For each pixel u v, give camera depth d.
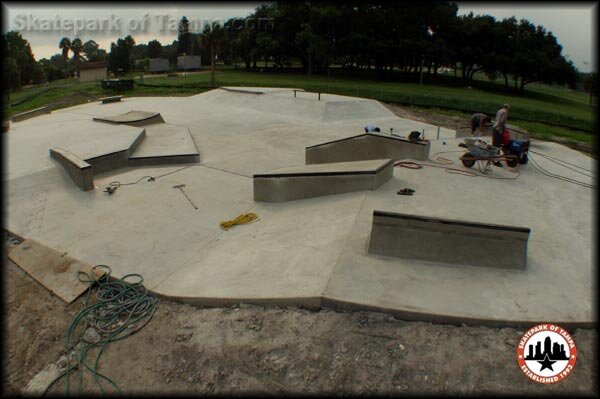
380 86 36.94
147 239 7.37
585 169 10.62
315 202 8.20
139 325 5.10
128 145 11.86
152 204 8.84
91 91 34.66
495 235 5.38
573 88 47.41
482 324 4.46
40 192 9.41
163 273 6.31
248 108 21.86
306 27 46.34
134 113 18.02
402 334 4.40
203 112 20.88
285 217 7.82
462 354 4.12
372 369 4.01
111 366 4.44
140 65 74.31
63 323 5.24
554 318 4.48
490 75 49.59
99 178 10.46
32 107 30.78
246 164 11.81
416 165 10.05
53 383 4.26
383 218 5.56
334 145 11.53
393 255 5.62
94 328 5.09
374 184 7.98
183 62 60.75
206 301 5.34
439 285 5.03
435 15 46.62
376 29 48.38
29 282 6.21
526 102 34.56
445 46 45.78
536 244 6.22
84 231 7.69
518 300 4.79
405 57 47.81
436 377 3.88
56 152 11.02
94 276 6.17
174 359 4.44
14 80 51.22
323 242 6.23
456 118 21.09
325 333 4.50
